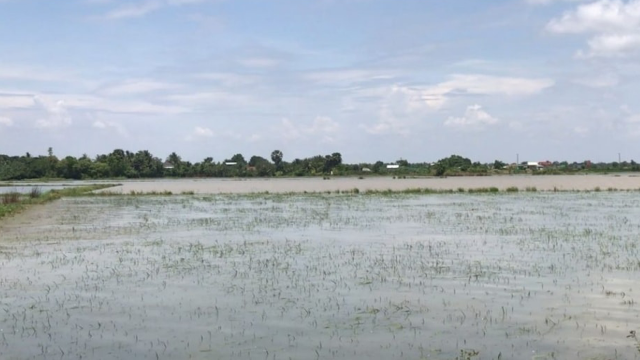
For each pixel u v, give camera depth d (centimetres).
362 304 1314
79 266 1831
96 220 3400
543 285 1484
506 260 1839
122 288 1504
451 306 1290
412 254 1972
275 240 2380
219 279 1598
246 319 1207
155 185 9675
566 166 17138
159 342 1068
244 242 2322
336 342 1057
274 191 6931
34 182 12075
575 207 3953
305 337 1088
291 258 1922
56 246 2289
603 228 2667
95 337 1102
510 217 3247
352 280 1564
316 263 1822
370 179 12644
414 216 3369
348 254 1989
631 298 1344
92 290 1486
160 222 3238
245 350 1023
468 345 1032
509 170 15912
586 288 1447
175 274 1675
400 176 14800
